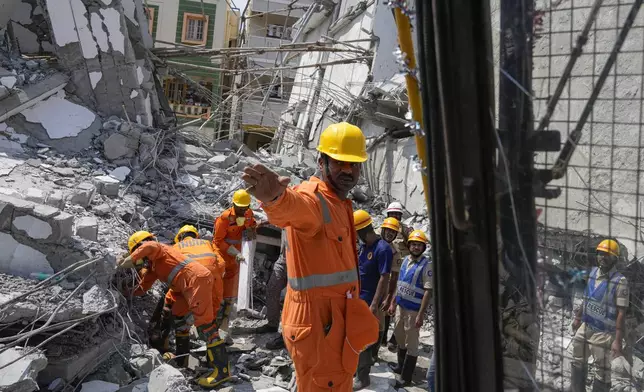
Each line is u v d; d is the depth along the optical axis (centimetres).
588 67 143
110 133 964
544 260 144
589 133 143
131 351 508
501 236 140
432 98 138
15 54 1001
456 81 134
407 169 1148
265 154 1376
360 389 543
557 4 143
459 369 145
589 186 144
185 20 3062
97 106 1008
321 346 306
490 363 142
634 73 143
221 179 1042
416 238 595
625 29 142
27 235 482
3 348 387
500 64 141
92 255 498
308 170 1228
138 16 1141
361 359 543
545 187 142
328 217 308
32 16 1055
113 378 468
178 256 538
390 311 585
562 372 146
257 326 720
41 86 939
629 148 143
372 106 1234
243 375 560
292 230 312
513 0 142
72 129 945
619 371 155
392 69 1294
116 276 591
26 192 660
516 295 143
